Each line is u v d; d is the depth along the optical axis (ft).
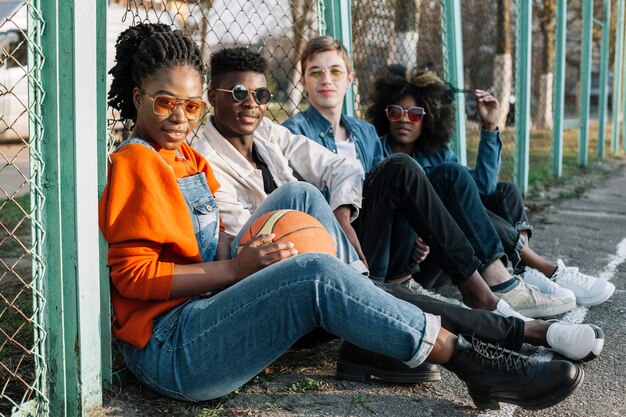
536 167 34.60
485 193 14.33
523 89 25.99
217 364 8.18
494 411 9.01
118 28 25.61
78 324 8.15
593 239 19.92
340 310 8.02
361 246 11.39
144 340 8.34
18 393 8.98
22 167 28.19
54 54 7.75
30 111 7.78
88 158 8.05
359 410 8.94
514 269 13.34
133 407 8.74
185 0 12.03
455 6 19.48
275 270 8.07
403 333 8.07
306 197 9.71
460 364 8.51
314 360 10.50
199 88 8.71
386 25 18.35
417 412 8.95
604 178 34.60
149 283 8.06
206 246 8.96
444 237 10.95
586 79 37.55
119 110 9.16
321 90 12.91
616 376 10.11
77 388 8.25
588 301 13.12
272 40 16.12
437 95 14.08
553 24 44.45
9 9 15.84
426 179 10.99
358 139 13.53
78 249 8.03
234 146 11.07
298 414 8.79
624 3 49.73
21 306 12.93
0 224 7.80
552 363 8.38
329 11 14.90
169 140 8.61
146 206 8.00
